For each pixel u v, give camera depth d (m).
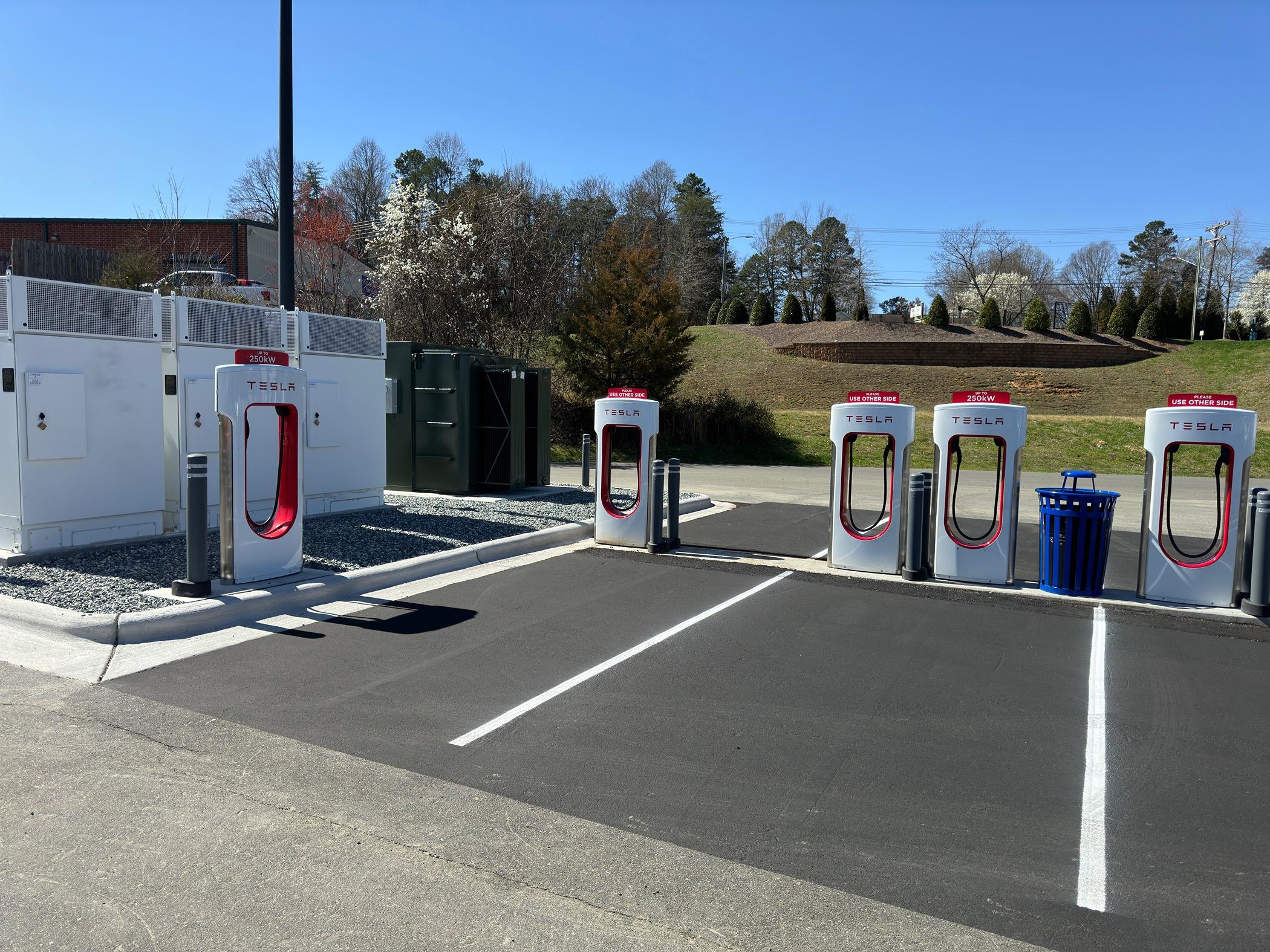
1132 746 4.72
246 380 7.08
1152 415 7.91
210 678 5.44
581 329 26.73
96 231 33.91
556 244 31.38
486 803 3.93
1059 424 29.22
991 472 23.86
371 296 30.31
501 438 13.91
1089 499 7.98
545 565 9.13
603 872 3.38
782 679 5.72
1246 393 35.34
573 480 18.44
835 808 3.95
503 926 3.02
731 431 27.69
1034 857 3.56
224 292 23.52
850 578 8.80
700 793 4.07
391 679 5.51
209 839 3.55
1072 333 43.56
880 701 5.35
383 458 11.75
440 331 27.67
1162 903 3.24
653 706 5.18
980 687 5.64
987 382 37.16
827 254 76.69
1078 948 2.96
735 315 56.03
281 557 7.47
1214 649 6.57
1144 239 84.62
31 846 3.47
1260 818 3.93
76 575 7.38
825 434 28.72
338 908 3.10
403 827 3.69
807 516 13.76
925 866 3.47
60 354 8.13
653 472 9.88
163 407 9.18
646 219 69.56
